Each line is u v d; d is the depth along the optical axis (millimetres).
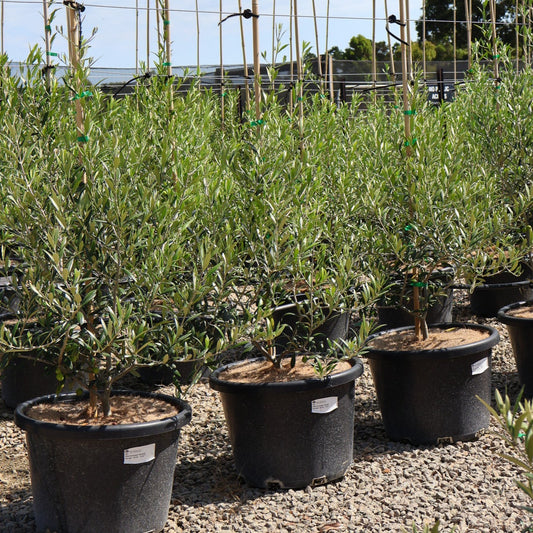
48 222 2676
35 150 3035
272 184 3227
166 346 2787
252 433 3324
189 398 4664
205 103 5059
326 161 4645
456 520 2904
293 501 3199
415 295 4023
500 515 2938
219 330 2992
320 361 3621
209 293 3189
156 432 2795
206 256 2715
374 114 5758
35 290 2545
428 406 3801
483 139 4805
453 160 3910
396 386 3844
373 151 4617
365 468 3533
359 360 3584
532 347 4410
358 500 3162
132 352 2670
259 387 3254
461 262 3715
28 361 4410
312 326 3430
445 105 5250
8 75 3070
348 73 10250
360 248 3900
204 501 3236
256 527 2957
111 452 2752
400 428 3893
